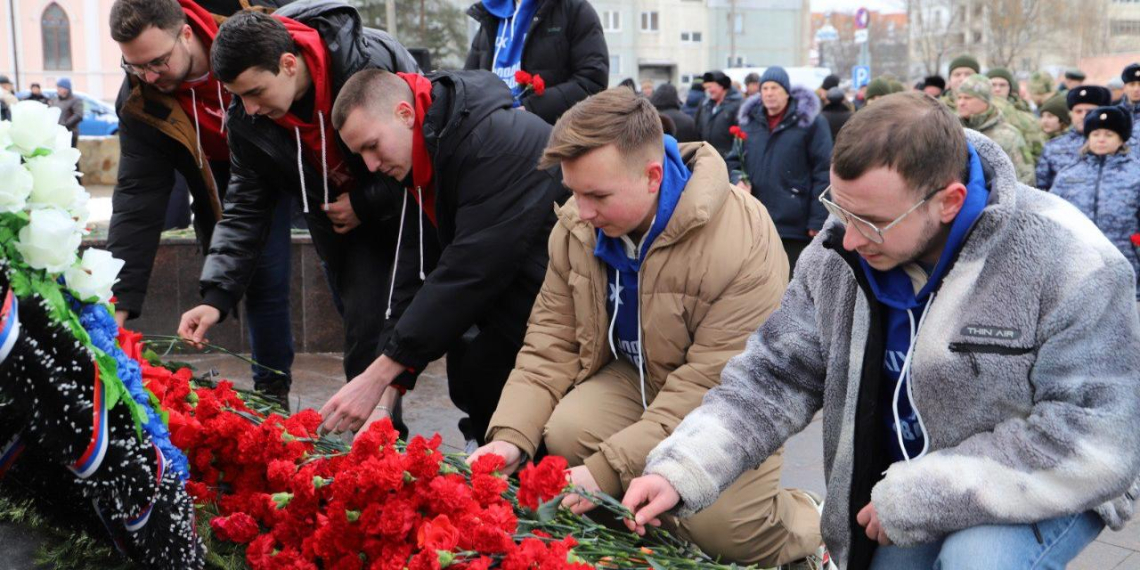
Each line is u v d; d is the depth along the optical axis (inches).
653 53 2123.5
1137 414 77.6
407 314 127.2
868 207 78.7
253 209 151.1
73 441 75.6
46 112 78.7
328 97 136.1
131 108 153.7
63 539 85.5
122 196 159.8
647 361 115.5
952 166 78.5
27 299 74.3
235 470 102.9
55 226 73.7
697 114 440.5
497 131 125.9
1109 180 265.6
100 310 82.0
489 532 81.6
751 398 95.5
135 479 78.8
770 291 110.7
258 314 176.9
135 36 141.4
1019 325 80.0
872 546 92.0
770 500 117.0
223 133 159.8
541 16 197.5
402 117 124.7
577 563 82.4
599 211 103.6
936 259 84.0
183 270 250.7
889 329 88.0
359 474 89.3
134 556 82.3
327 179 143.0
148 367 109.0
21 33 1833.2
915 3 2322.8
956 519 80.7
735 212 112.0
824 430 93.4
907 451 90.7
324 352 257.9
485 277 126.4
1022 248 79.5
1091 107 296.5
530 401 117.6
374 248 154.3
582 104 102.7
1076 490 78.3
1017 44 2108.8
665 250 109.6
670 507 93.6
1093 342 78.3
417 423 201.5
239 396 128.0
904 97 80.2
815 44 2719.0
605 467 107.8
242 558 95.8
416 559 80.5
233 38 126.5
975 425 83.7
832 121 370.9
